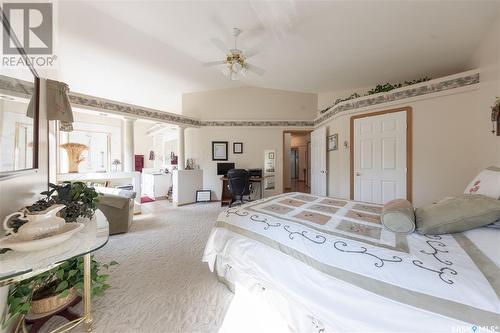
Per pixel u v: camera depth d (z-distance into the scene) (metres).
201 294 1.71
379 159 3.48
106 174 3.92
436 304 0.78
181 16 2.66
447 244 1.07
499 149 2.19
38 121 1.64
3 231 1.06
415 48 2.95
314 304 1.06
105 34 3.02
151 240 2.91
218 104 5.53
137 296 1.69
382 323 0.87
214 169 5.54
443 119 2.92
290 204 1.97
